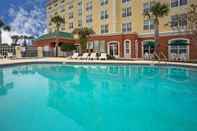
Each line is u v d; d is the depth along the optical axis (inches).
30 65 932.6
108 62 948.6
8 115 261.0
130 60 1116.5
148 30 1408.7
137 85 484.4
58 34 1823.3
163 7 1175.6
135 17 1497.3
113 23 1617.9
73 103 323.3
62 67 868.6
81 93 398.0
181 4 1218.6
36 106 302.5
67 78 593.9
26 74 671.1
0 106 300.0
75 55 1311.5
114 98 358.9
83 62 970.1
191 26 1058.7
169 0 1283.2
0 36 2282.2
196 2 1144.8
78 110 287.1
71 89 437.4
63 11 2406.5
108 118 256.2
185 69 768.9
